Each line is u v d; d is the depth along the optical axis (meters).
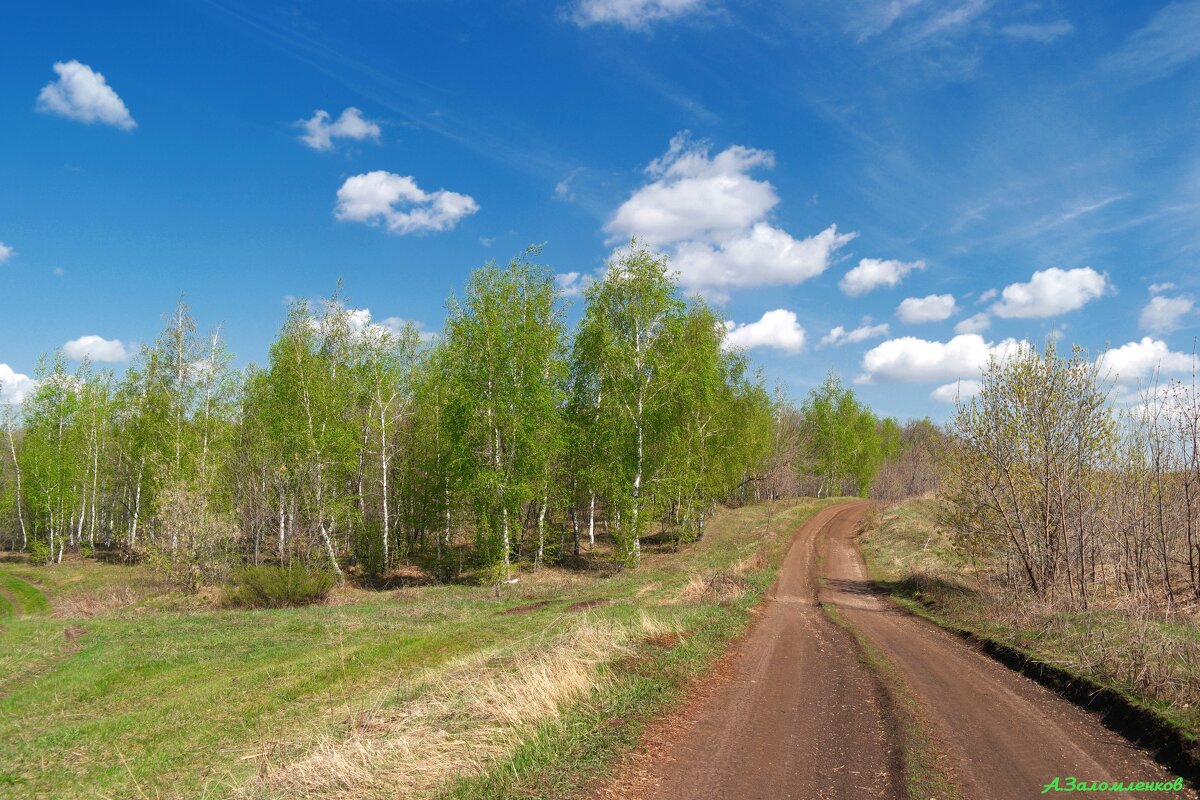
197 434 39.28
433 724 8.90
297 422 34.94
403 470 41.62
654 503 39.53
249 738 11.45
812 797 6.79
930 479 66.88
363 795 6.70
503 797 6.45
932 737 8.80
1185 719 8.51
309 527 37.31
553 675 10.12
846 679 12.30
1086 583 21.83
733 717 9.59
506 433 32.56
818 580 33.66
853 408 74.00
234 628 22.27
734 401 48.44
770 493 68.75
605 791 6.77
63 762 10.95
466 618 23.42
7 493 56.97
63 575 44.03
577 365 40.22
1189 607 17.67
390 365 39.69
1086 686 10.88
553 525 46.34
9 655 18.91
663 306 37.78
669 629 15.50
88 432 51.25
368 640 19.42
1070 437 21.17
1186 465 18.67
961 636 17.69
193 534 34.53
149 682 16.12
